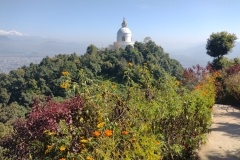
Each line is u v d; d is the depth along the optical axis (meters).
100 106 3.20
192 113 3.96
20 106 28.66
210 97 5.91
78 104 3.34
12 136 3.57
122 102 3.30
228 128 5.69
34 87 33.44
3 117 25.02
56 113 3.30
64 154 2.66
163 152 3.18
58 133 3.01
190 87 8.86
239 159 4.00
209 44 20.11
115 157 2.43
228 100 9.14
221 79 9.77
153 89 4.41
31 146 3.24
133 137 2.73
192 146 4.01
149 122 3.32
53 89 30.88
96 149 2.38
